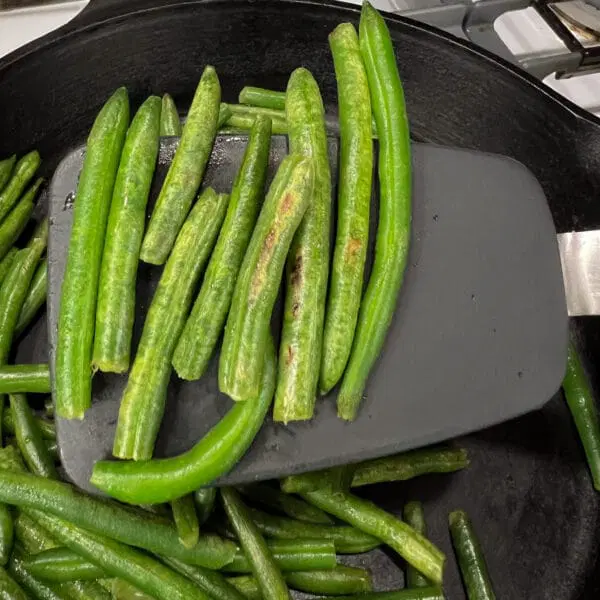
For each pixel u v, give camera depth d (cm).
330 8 21
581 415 21
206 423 13
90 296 13
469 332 15
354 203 14
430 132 24
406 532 17
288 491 17
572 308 18
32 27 26
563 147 21
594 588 20
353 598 17
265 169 14
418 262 15
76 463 13
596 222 21
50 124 22
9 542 16
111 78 22
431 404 15
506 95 21
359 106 15
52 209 15
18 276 19
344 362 14
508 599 19
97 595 16
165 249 14
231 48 23
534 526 20
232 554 15
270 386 13
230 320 12
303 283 13
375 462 19
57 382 13
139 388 13
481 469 21
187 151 14
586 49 23
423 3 24
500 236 16
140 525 15
